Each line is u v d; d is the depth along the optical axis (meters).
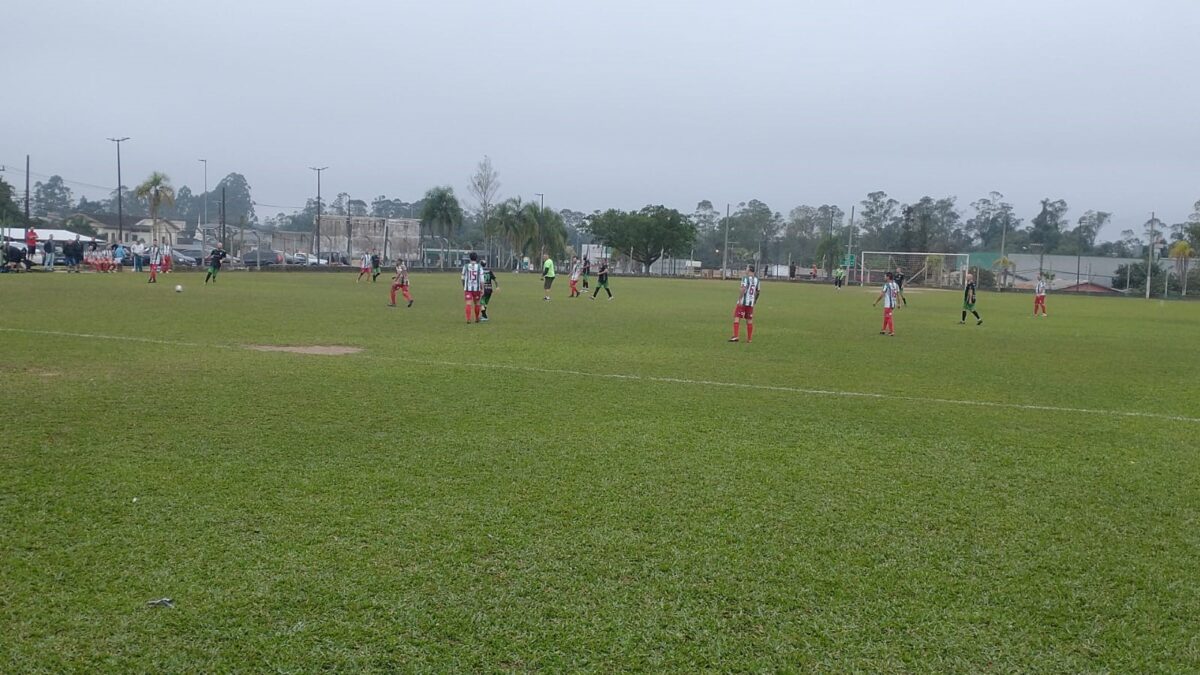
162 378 11.34
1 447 7.36
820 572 5.05
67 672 3.76
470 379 12.02
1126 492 6.94
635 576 4.92
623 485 6.71
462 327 20.42
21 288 30.12
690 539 5.53
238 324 19.16
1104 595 4.83
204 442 7.74
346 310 24.86
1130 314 37.69
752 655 4.07
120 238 63.47
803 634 4.28
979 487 6.97
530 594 4.64
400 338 17.41
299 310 24.12
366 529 5.54
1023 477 7.34
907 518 6.08
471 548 5.26
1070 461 7.99
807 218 126.44
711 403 10.60
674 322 24.12
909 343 19.94
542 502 6.21
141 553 5.04
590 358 14.91
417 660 3.93
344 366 13.00
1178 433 9.52
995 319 30.97
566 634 4.21
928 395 11.81
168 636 4.09
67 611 4.29
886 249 112.12
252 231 87.44
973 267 72.62
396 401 10.09
